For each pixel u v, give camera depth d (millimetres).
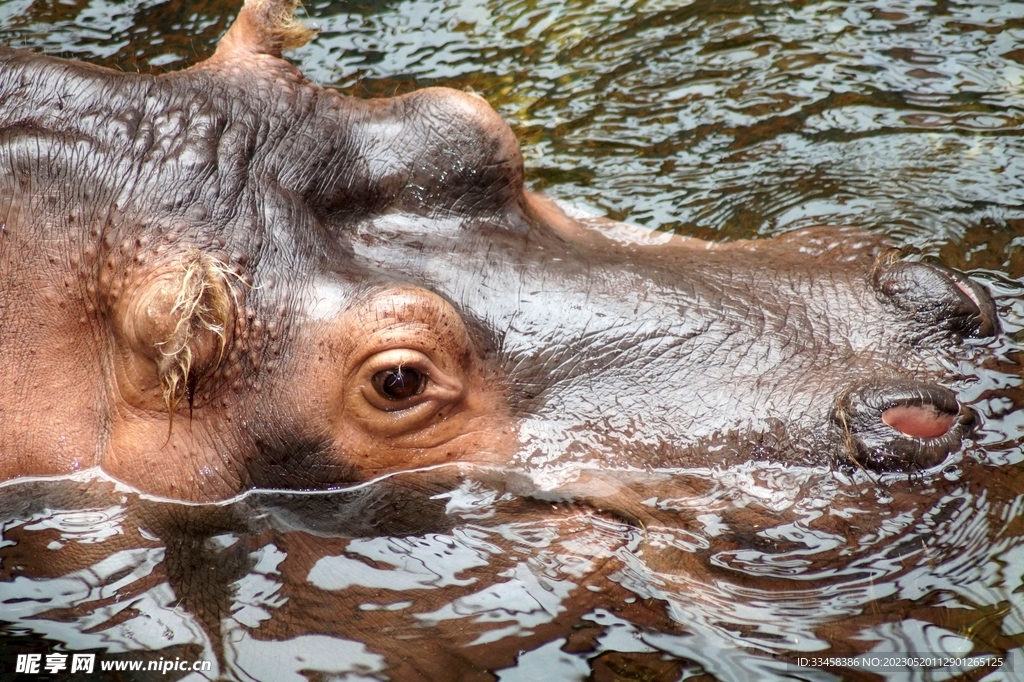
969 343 10953
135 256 10273
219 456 10727
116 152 10578
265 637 9758
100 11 19109
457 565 10234
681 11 19094
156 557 10438
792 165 15586
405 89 17297
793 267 11672
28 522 10750
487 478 10688
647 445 10422
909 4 18719
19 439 10867
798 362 10562
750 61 17781
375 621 9852
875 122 16344
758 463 10203
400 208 11461
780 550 9875
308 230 10766
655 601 9820
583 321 10844
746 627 9539
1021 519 9891
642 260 11688
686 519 10117
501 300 10953
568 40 18516
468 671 9445
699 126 16547
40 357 10742
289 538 10500
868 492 9977
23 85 10742
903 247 13734
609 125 16641
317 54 18078
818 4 18906
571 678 9367
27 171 10469
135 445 10797
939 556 9719
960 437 10203
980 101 16609
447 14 19141
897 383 10031
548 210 13492
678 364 10641
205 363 10289
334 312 10398
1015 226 14086
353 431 10617
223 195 10562
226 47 11953
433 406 10586
